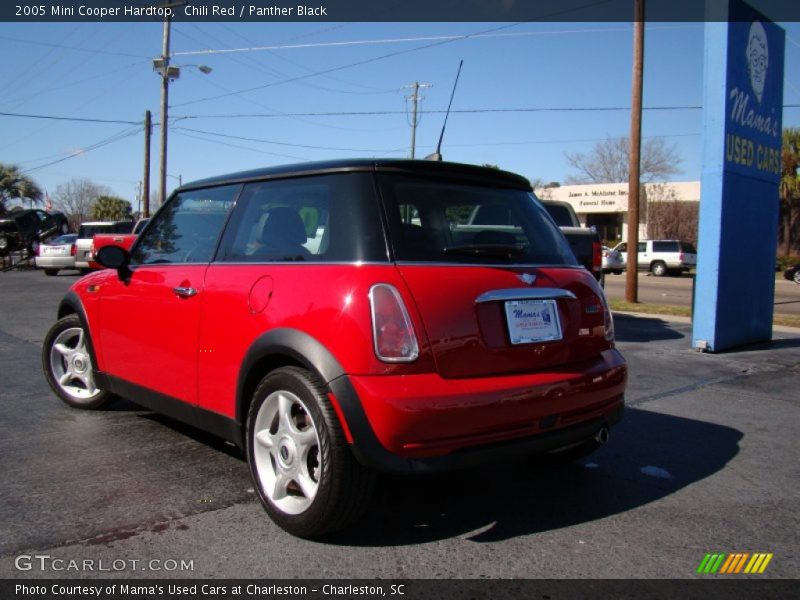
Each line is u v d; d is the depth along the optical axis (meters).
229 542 3.00
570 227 9.55
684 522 3.33
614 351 3.60
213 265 3.65
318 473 2.89
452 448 2.79
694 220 44.28
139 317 4.12
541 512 3.43
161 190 28.00
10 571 2.71
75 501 3.41
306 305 2.98
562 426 3.15
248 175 3.76
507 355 3.01
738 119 8.09
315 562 2.85
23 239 26.28
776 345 8.72
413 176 3.28
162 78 27.59
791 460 4.28
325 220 3.18
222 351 3.43
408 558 2.90
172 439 4.44
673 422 5.12
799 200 38.16
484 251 3.20
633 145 14.84
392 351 2.74
